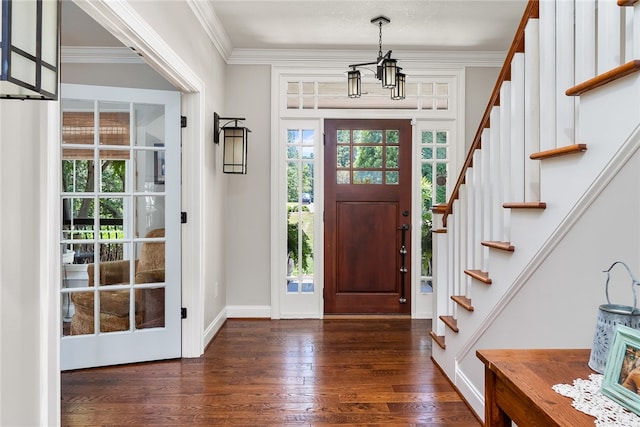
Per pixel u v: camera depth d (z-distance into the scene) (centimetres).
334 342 342
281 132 421
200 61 313
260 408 227
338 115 420
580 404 90
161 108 302
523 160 182
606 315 106
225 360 301
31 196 135
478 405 214
